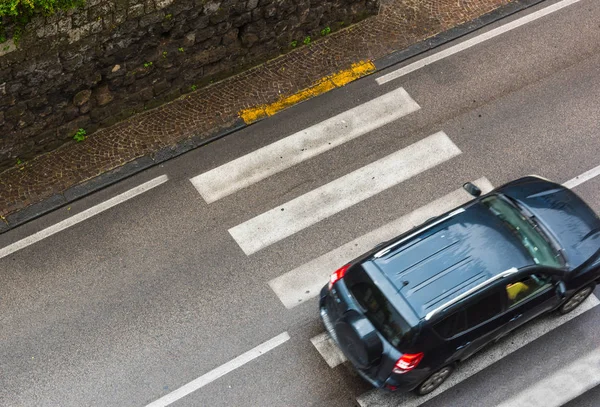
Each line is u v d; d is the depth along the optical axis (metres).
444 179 10.99
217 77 11.89
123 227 10.31
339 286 8.70
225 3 10.98
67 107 10.68
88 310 9.51
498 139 11.48
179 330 9.36
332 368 9.09
